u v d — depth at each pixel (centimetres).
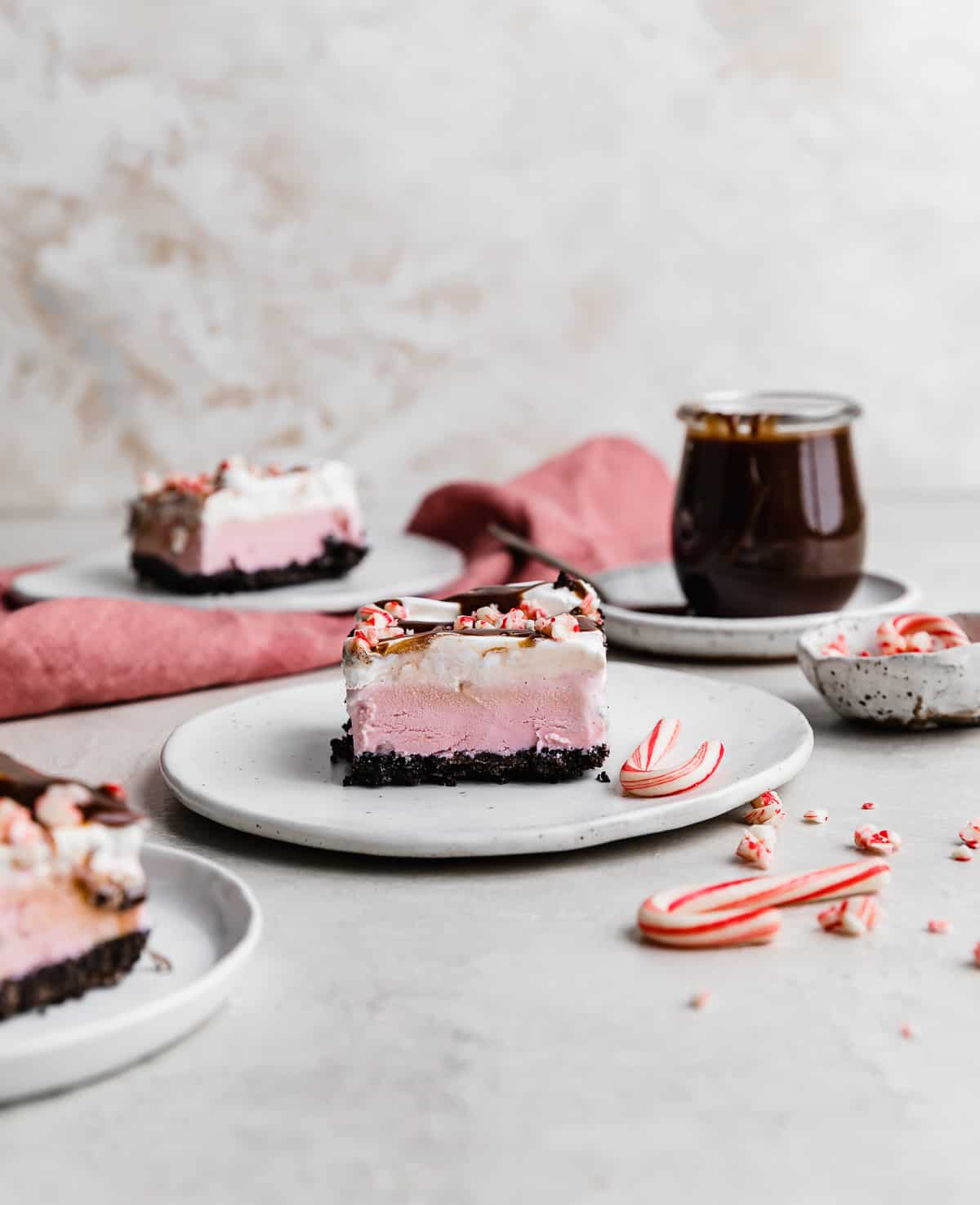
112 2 328
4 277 338
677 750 145
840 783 148
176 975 104
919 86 347
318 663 190
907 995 105
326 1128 90
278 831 128
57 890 100
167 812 143
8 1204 84
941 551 267
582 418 360
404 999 106
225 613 191
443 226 347
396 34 338
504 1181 85
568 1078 95
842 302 357
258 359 349
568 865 129
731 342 358
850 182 351
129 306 343
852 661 159
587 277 353
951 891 122
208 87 334
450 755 140
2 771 105
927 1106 92
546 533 229
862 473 364
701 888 118
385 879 127
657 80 345
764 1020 102
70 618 177
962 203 353
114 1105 93
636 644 193
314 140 340
